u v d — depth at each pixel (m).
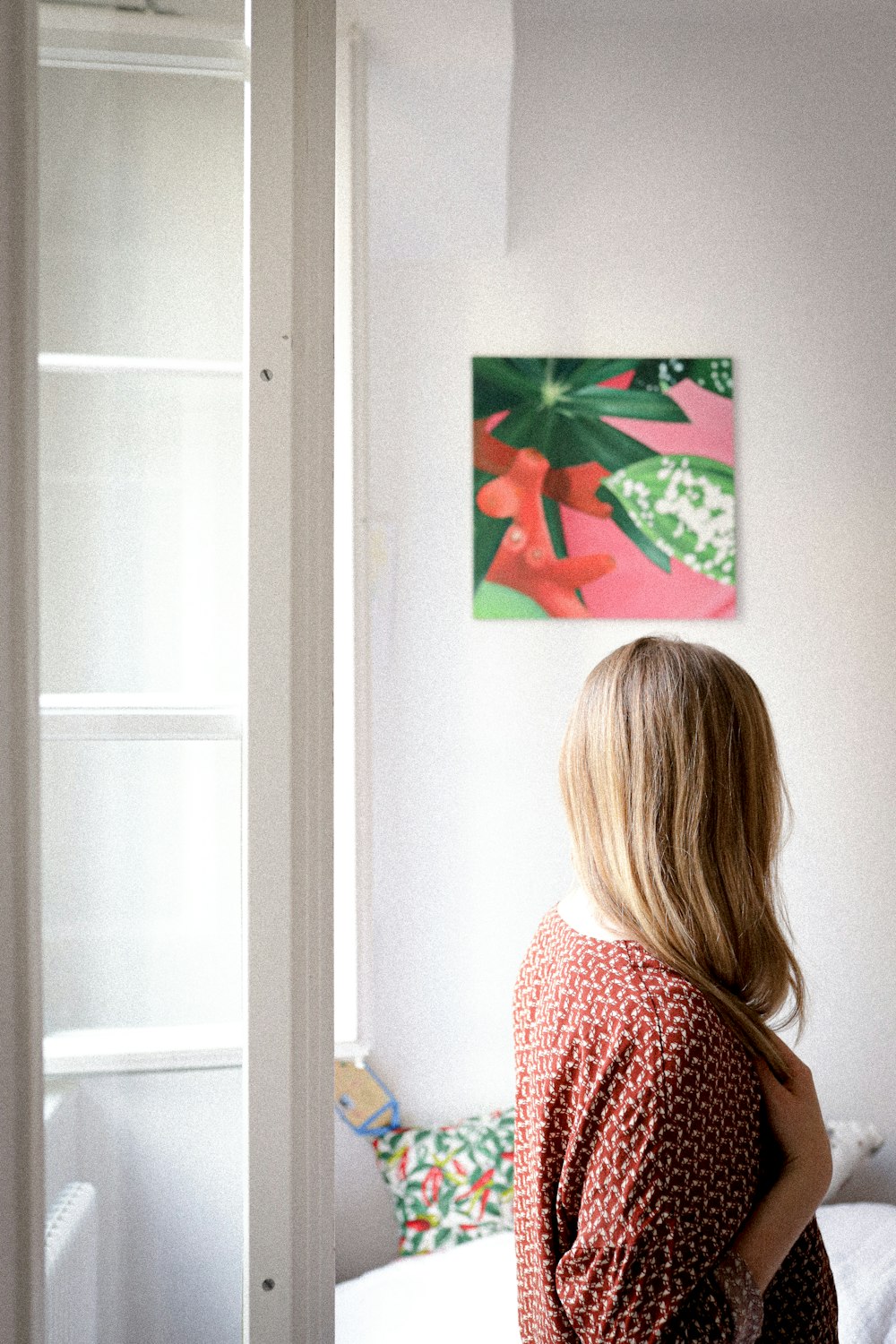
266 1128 0.92
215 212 0.93
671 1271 0.94
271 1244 0.92
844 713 2.59
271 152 0.93
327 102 0.96
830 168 2.59
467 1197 2.35
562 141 2.56
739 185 2.58
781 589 2.59
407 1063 2.53
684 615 2.56
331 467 0.96
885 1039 2.58
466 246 2.53
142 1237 0.91
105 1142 0.89
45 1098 0.82
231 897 0.93
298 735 0.94
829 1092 2.58
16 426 0.73
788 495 2.59
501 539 2.54
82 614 0.87
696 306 2.58
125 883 0.90
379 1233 2.40
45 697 0.84
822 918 2.58
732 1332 0.94
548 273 2.56
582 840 1.15
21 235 0.73
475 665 2.55
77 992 0.86
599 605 2.54
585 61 2.56
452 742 2.54
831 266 2.60
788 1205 1.02
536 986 1.20
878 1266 2.05
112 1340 0.88
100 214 0.88
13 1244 0.72
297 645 0.94
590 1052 1.02
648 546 2.55
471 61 1.81
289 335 0.93
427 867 2.54
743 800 1.13
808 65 2.59
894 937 2.59
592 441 2.55
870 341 2.60
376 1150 2.45
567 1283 0.99
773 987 1.13
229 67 0.93
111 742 0.89
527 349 2.56
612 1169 0.97
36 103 0.75
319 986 0.94
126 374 0.90
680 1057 0.97
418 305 2.54
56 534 0.85
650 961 1.05
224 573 0.94
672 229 2.58
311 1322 0.93
